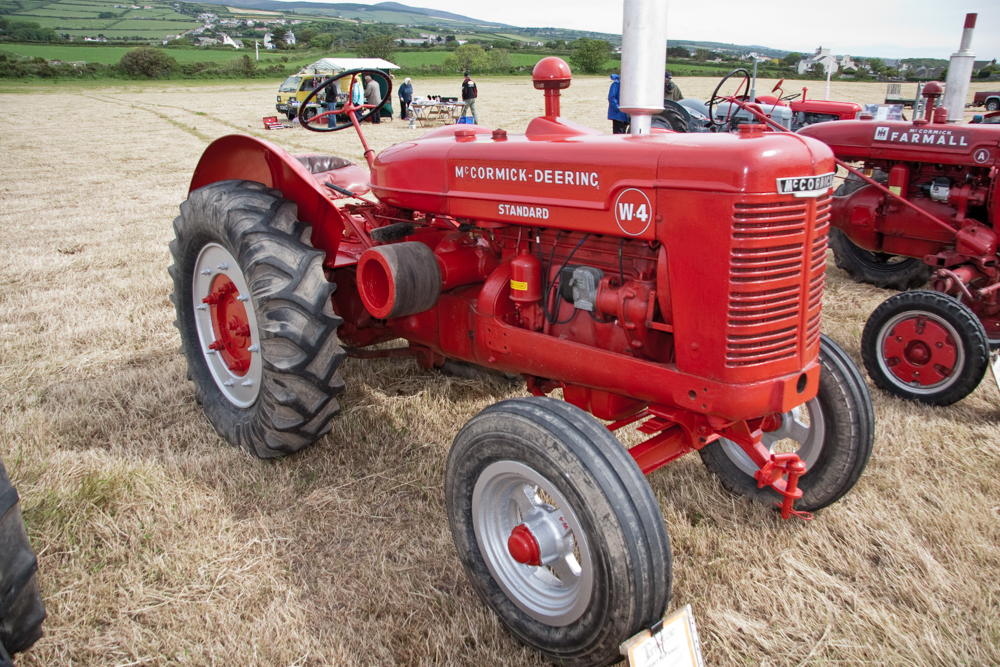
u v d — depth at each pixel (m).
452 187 2.66
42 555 2.52
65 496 2.79
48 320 4.88
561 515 2.13
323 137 15.78
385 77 3.78
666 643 1.91
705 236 1.93
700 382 2.06
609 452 1.94
